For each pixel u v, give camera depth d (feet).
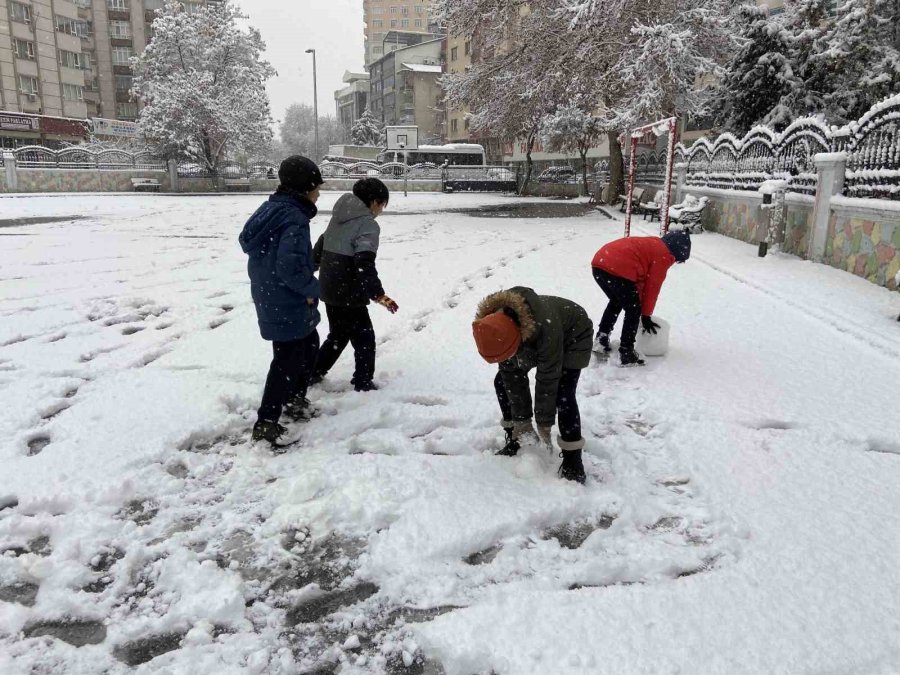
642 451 10.94
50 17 163.32
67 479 9.79
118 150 105.40
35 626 6.90
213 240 40.19
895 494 9.37
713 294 23.00
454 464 10.26
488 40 71.82
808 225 28.94
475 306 21.61
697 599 7.10
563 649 6.34
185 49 113.50
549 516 8.89
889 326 17.70
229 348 16.75
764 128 35.73
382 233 46.39
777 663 6.17
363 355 13.51
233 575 7.63
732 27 61.57
